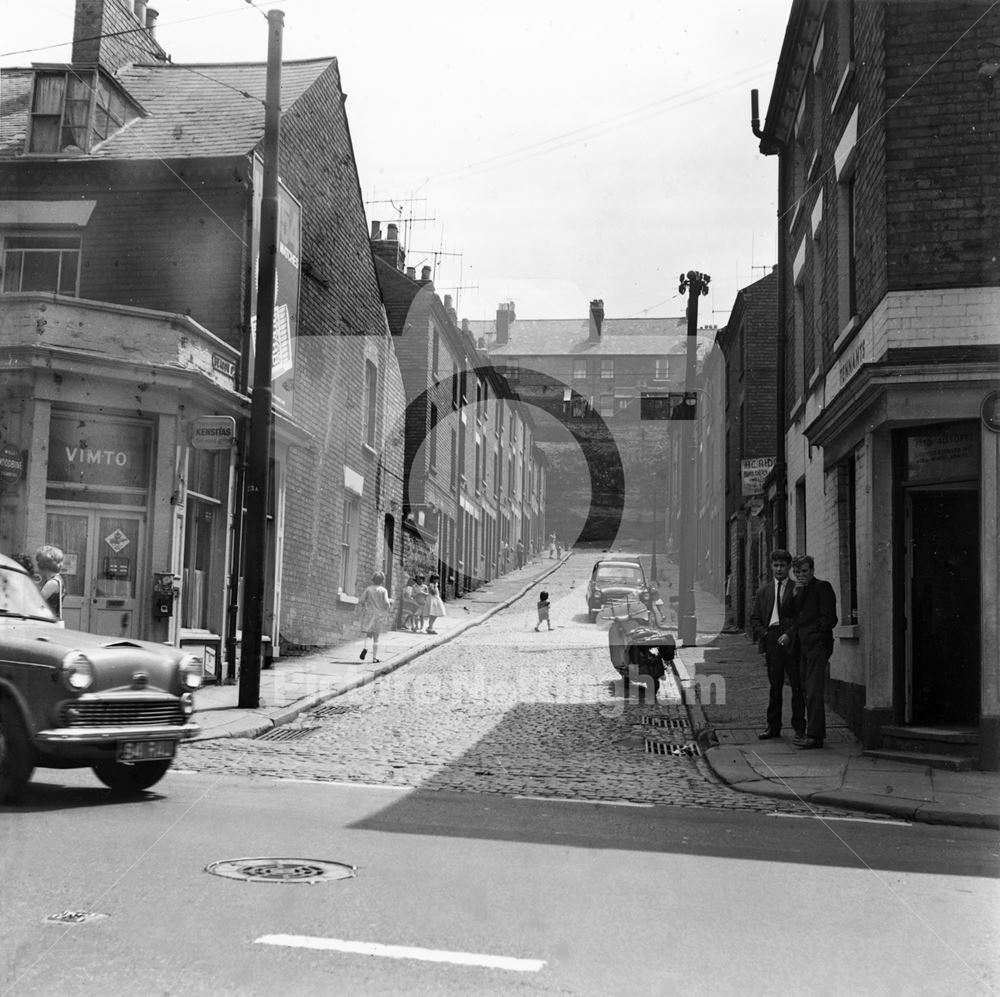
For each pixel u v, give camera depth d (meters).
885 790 8.81
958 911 5.10
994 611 10.00
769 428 26.19
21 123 17.30
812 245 15.86
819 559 14.86
